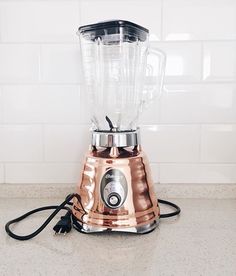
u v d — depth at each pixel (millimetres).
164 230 590
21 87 761
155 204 593
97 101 750
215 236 565
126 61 717
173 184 775
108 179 536
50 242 542
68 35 745
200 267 461
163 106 758
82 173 579
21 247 523
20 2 738
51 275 443
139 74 727
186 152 771
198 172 776
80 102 762
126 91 740
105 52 709
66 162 781
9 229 583
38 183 787
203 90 752
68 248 520
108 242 541
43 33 746
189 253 503
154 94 736
